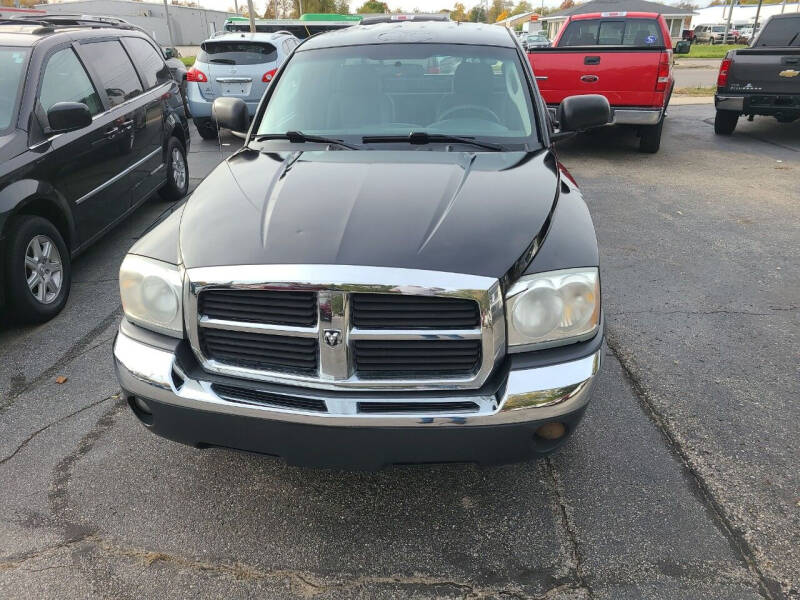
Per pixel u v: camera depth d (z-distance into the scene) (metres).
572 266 2.22
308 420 2.14
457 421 2.12
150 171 6.10
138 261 2.36
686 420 3.11
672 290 4.61
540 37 34.34
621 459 2.85
